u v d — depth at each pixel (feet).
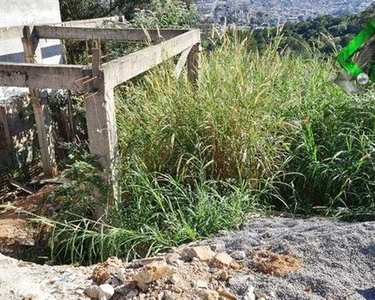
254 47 19.42
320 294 8.59
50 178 19.85
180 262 9.68
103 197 12.94
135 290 8.86
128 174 13.79
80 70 12.36
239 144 14.58
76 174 13.03
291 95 17.17
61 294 9.11
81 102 22.27
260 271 9.32
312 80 18.26
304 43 21.59
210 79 16.57
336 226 11.19
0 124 20.93
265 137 14.99
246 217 13.02
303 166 14.85
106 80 12.31
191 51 19.01
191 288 8.72
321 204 14.44
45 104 19.27
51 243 12.41
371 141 14.62
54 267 10.91
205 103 15.20
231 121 14.76
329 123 16.12
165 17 28.37
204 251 10.01
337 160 14.71
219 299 8.45
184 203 13.42
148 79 16.35
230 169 14.65
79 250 12.92
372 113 15.66
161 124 14.97
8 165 20.94
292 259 9.55
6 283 9.02
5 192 19.69
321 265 9.39
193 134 14.93
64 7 42.04
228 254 10.11
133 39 19.90
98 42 20.56
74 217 13.46
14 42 24.21
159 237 11.90
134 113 15.72
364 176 14.08
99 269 10.02
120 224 12.85
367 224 10.89
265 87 16.03
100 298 8.80
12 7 24.82
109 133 12.68
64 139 22.43
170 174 14.56
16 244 13.74
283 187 14.85
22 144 21.94
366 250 9.77
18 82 13.11
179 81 16.46
